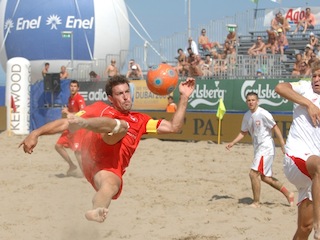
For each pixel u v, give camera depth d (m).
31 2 32.09
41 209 8.85
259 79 18.58
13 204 9.25
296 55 20.42
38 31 31.56
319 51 21.56
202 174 12.51
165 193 10.29
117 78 5.41
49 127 4.54
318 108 5.43
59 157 15.11
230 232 7.59
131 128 5.36
